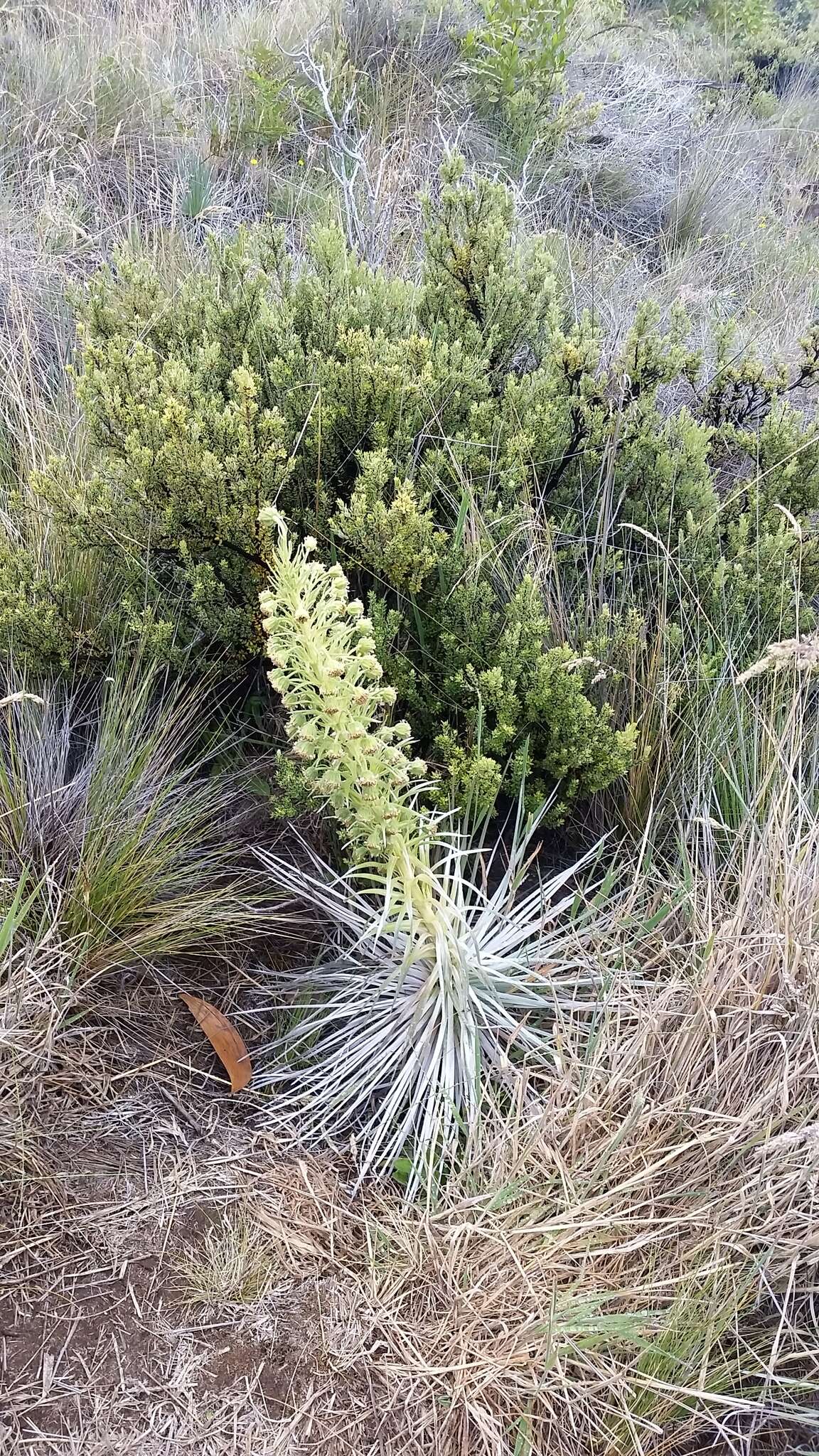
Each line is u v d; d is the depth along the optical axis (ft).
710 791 7.81
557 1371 5.21
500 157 17.46
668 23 29.12
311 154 15.65
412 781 6.88
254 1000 7.06
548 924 7.60
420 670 8.10
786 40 28.53
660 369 10.04
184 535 7.79
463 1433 5.15
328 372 8.25
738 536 9.02
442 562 7.73
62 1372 5.06
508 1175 5.88
